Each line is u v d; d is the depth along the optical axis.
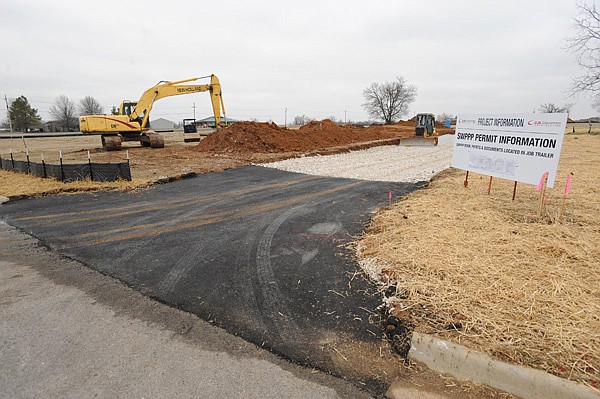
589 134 35.28
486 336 2.56
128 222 6.25
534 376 2.19
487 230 4.78
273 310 3.28
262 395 2.25
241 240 5.22
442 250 4.11
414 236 4.66
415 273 3.63
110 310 3.33
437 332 2.67
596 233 4.56
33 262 4.50
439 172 11.89
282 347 2.74
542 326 2.63
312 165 14.36
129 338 2.88
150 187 9.60
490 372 2.31
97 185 9.56
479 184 8.51
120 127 22.45
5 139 41.53
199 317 3.19
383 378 2.40
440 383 2.33
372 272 3.91
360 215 6.45
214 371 2.48
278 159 16.23
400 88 74.50
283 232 5.55
